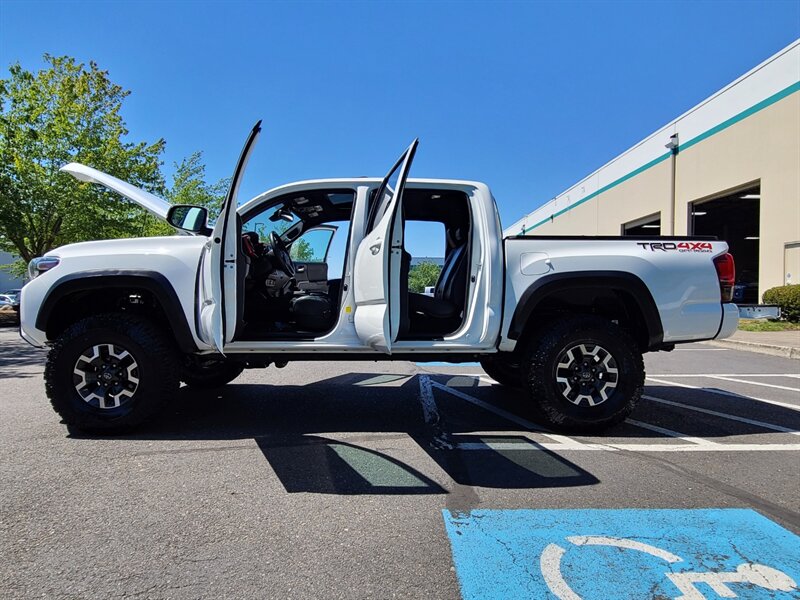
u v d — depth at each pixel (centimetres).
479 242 399
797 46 1424
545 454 354
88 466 324
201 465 328
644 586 200
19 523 249
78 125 1970
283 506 270
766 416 464
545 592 196
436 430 412
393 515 260
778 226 1497
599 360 400
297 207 466
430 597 193
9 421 427
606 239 408
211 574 207
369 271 369
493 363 514
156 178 2128
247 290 434
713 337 407
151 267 385
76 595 193
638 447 371
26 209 1892
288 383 608
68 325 418
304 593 195
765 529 248
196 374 549
